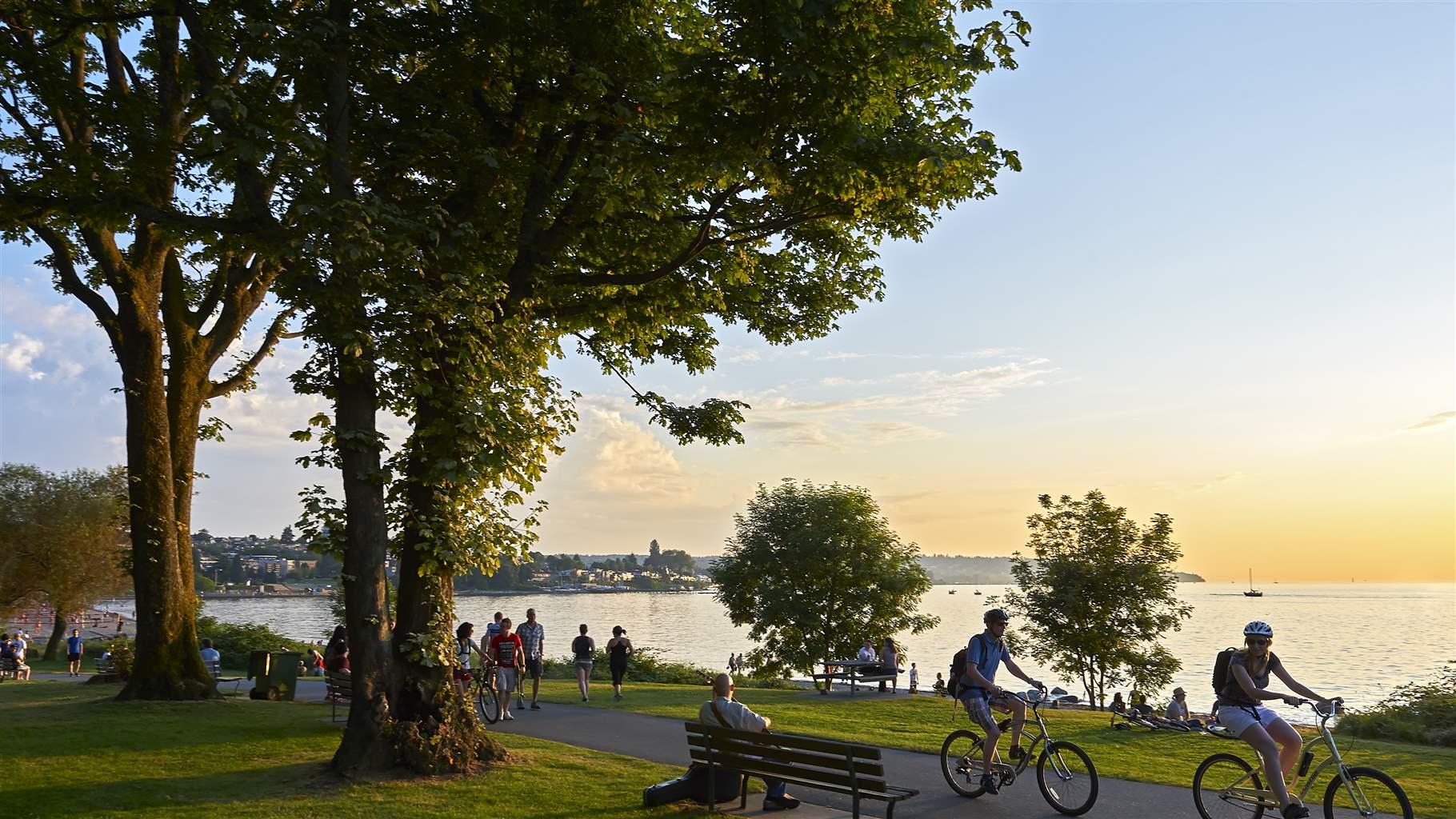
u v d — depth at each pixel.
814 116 13.10
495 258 15.20
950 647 102.69
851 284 19.17
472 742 13.06
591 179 14.41
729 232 15.12
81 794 11.29
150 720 17.08
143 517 20.67
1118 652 34.25
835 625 46.06
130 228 14.27
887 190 13.84
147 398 20.78
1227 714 9.57
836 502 47.56
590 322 17.00
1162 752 14.77
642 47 14.30
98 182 13.70
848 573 46.28
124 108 14.58
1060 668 35.50
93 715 17.64
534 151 15.30
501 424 12.89
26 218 13.91
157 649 20.56
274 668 22.41
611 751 14.73
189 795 11.33
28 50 14.44
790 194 14.63
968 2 14.00
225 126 12.53
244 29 13.14
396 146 14.55
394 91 14.56
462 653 19.02
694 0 15.73
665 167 14.04
